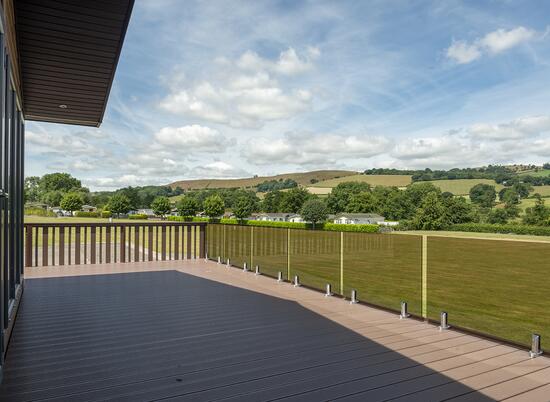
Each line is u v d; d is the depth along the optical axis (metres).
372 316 4.38
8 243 3.48
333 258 13.41
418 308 6.41
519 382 2.73
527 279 6.50
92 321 4.09
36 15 3.93
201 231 9.00
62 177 99.00
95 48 4.62
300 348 3.35
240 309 4.63
